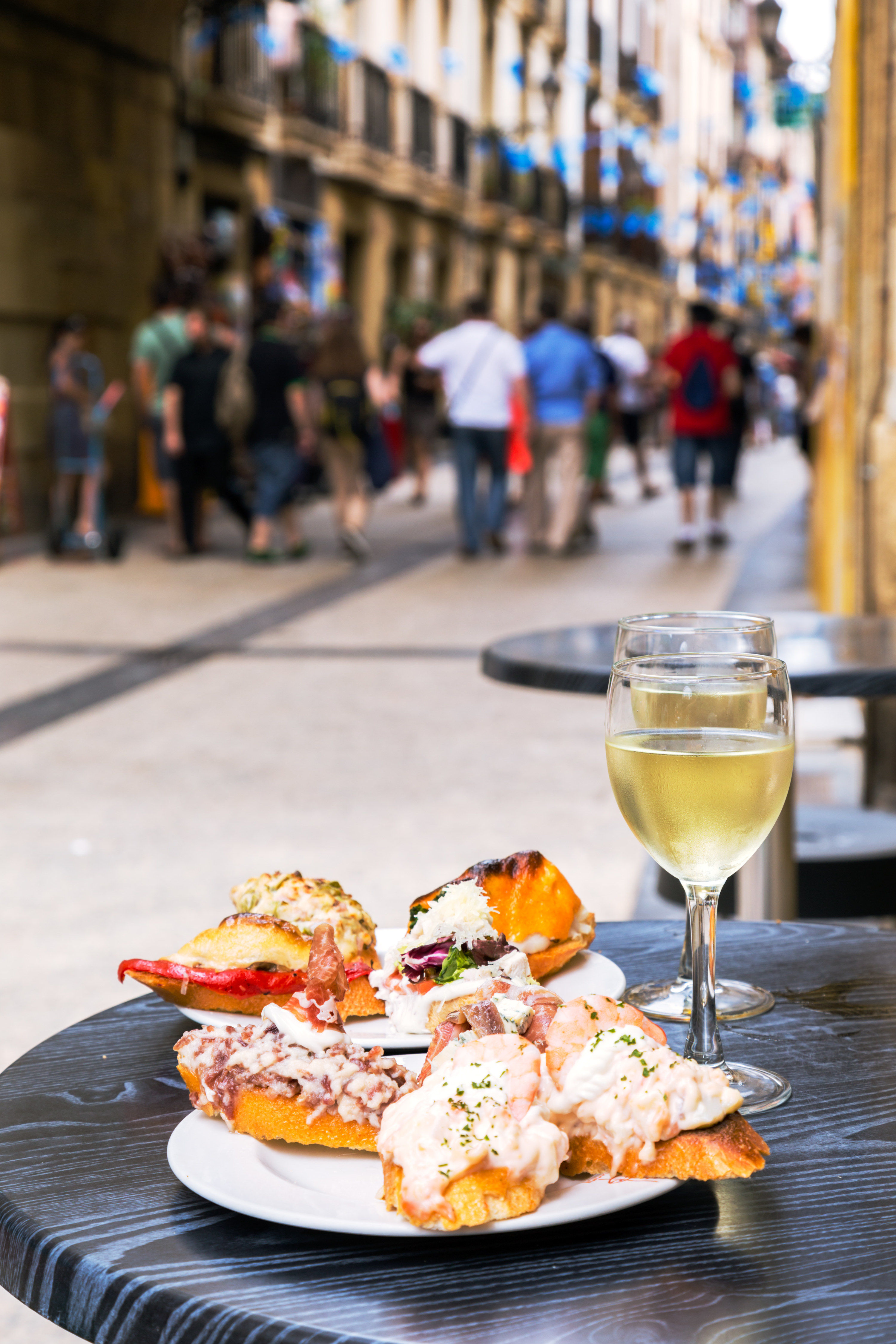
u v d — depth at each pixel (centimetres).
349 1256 86
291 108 2017
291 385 1151
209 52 1778
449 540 1322
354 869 443
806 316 1341
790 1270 84
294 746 599
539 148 3112
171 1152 96
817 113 1206
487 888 121
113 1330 83
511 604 944
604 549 1257
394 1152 87
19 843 476
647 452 2775
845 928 149
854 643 264
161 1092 110
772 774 107
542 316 1213
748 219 4406
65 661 773
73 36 1406
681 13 4062
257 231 1902
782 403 3584
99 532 1174
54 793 534
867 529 497
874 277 490
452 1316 80
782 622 297
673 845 107
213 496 1524
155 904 418
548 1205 87
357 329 1171
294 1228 89
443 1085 89
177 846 470
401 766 567
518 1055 91
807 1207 91
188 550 1207
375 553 1232
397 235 2508
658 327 4072
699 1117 91
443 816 499
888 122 470
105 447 1487
